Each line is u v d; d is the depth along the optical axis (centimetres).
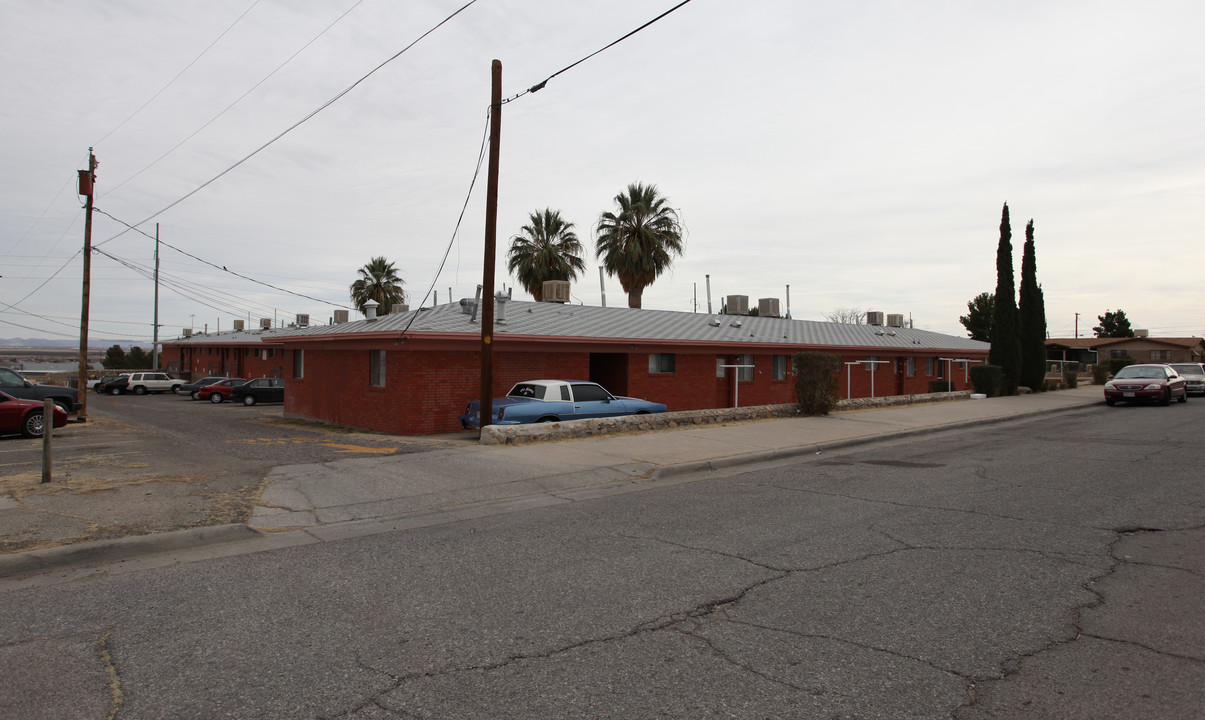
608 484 974
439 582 539
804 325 3144
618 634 437
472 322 2030
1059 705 348
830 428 1577
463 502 850
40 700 353
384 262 4566
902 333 3519
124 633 439
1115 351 6294
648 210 3444
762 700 353
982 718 336
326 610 480
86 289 2167
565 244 3788
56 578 555
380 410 1908
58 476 947
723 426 1585
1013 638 429
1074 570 562
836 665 392
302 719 336
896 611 474
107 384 4581
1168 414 2044
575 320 2322
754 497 870
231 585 534
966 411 2041
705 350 2405
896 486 941
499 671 386
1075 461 1159
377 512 791
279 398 3628
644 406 1750
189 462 1085
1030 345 2955
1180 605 483
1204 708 344
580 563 588
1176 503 818
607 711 342
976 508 796
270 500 816
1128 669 386
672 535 680
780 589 520
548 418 1605
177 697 356
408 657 404
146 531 663
